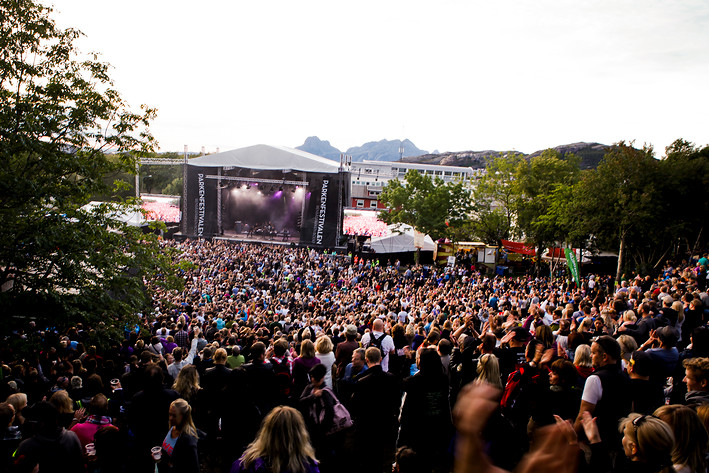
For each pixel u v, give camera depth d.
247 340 10.35
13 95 13.08
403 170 155.25
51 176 13.38
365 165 155.38
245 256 44.16
